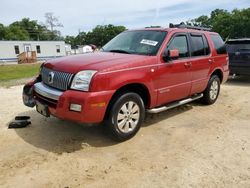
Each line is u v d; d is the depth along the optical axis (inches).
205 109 249.4
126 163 147.5
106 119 165.2
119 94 166.7
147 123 209.0
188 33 222.5
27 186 126.1
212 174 137.3
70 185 127.1
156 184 128.6
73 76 154.3
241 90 339.3
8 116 222.5
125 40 213.2
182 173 138.0
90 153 157.9
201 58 230.5
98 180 131.3
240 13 2891.2
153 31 208.4
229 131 194.4
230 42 383.2
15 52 1774.1
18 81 494.9
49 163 145.9
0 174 135.4
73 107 149.9
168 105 206.2
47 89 165.2
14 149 161.6
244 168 143.3
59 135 182.7
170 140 177.9
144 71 175.2
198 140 178.4
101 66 156.2
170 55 187.5
